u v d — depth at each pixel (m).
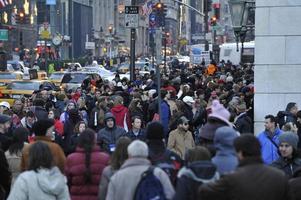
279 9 38.66
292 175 20.23
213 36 158.25
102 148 29.09
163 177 17.45
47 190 18.08
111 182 17.69
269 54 38.97
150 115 41.22
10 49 184.62
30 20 193.88
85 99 47.00
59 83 89.31
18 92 73.81
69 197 18.83
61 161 20.62
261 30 39.03
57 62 153.12
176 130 30.58
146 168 17.58
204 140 20.06
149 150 19.86
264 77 39.06
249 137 15.12
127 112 38.72
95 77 84.25
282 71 38.81
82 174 20.25
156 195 16.98
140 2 136.88
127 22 66.50
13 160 22.89
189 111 40.12
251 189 14.64
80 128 30.31
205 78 74.19
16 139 23.08
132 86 61.44
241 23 44.38
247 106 43.78
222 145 17.52
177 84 58.34
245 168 14.92
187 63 149.12
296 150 21.28
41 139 21.91
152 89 52.75
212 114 20.17
